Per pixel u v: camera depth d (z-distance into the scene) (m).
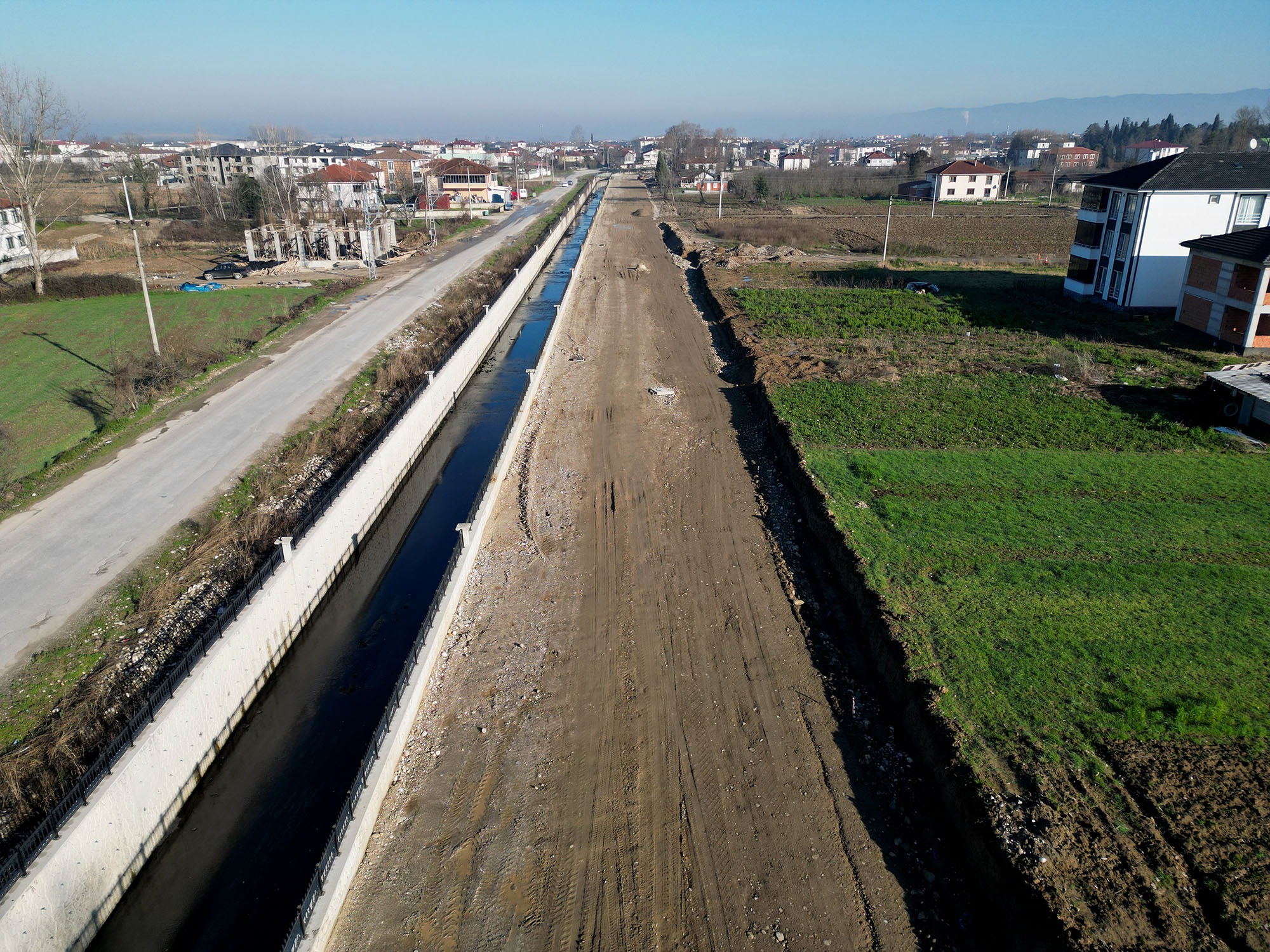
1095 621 15.81
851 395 29.67
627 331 42.47
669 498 23.38
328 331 38.38
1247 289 34.19
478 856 12.04
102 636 16.20
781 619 17.55
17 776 12.73
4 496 21.08
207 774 14.52
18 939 9.88
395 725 13.88
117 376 28.44
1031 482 22.14
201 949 11.39
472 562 20.06
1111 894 10.19
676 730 14.46
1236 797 11.60
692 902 11.20
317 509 20.67
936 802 12.66
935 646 15.20
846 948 10.52
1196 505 20.73
